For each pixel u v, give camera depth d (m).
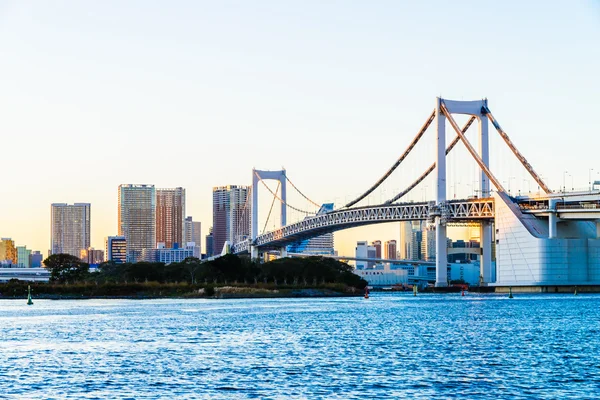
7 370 80.25
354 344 102.12
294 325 133.75
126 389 69.62
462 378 74.19
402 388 69.56
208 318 153.50
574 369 79.06
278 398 65.62
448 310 177.75
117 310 188.50
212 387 70.38
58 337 113.75
